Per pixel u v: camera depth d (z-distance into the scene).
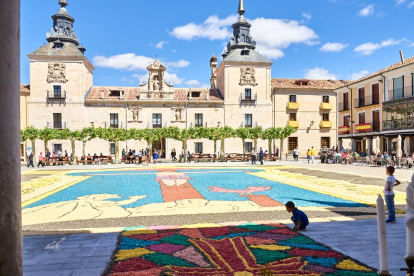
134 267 4.61
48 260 5.01
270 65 48.09
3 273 2.13
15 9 2.20
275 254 5.14
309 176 19.56
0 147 2.10
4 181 2.13
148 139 35.78
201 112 46.53
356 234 6.43
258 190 13.64
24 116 44.25
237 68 47.41
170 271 4.45
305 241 5.88
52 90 43.78
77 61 44.19
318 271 4.41
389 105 32.69
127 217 8.65
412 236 3.00
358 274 4.32
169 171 23.75
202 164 32.53
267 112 47.69
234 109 47.12
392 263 4.74
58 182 17.00
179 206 10.17
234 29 51.06
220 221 8.09
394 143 32.81
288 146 48.34
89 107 44.28
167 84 46.56
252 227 7.05
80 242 6.04
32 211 9.54
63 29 46.34
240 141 47.19
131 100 44.91
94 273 4.46
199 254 5.18
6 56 2.12
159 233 6.60
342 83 52.69
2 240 2.12
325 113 49.38
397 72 31.84
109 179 18.30
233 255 5.10
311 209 9.48
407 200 3.01
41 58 43.66
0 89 2.09
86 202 10.98
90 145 44.16
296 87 48.56
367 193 12.70
